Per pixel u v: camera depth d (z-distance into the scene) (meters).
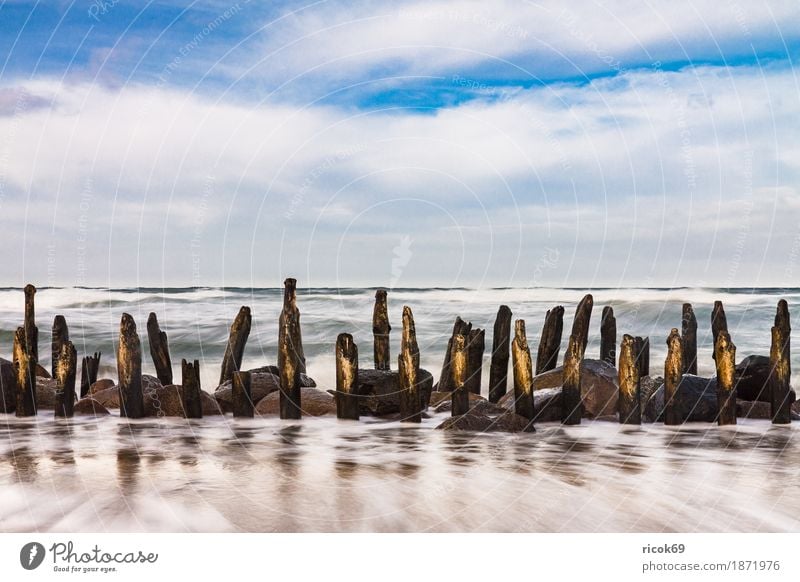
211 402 16.94
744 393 18.19
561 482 11.30
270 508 10.09
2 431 15.08
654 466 12.30
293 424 15.91
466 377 15.49
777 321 16.03
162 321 34.50
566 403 15.86
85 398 17.03
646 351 19.56
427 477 11.53
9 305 36.56
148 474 11.68
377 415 16.64
